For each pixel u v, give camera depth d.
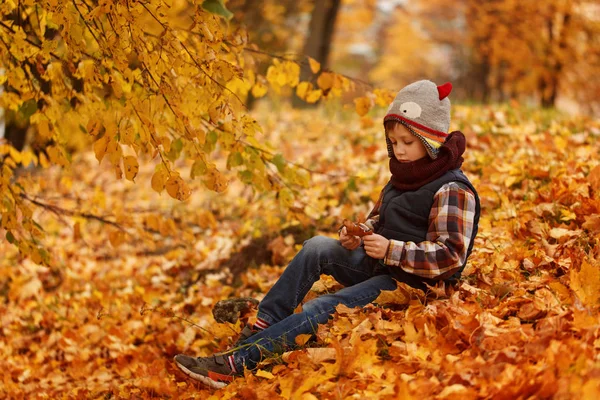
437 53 30.19
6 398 4.46
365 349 2.68
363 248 3.25
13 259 7.06
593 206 3.72
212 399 2.91
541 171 4.78
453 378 2.31
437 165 3.00
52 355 5.13
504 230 4.02
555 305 2.76
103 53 3.47
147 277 5.94
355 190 5.82
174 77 3.54
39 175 7.80
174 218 6.74
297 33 18.58
